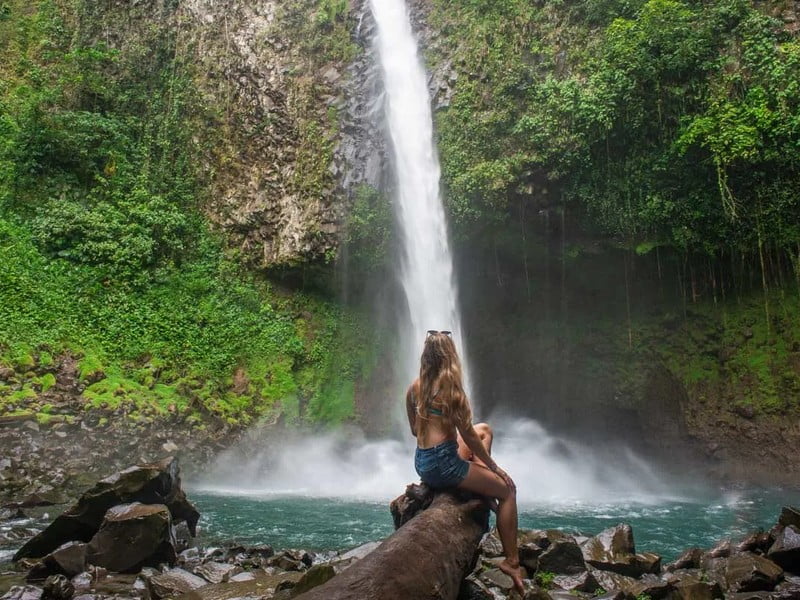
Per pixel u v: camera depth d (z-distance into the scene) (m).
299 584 5.45
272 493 14.90
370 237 20.05
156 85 24.31
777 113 15.45
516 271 20.17
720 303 18.09
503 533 5.15
